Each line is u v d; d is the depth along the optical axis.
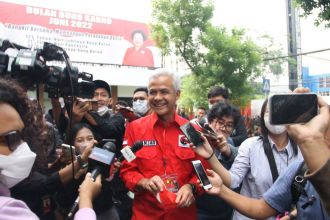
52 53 1.88
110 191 2.75
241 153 2.61
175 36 13.11
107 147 1.94
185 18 13.17
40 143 1.59
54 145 2.47
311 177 0.98
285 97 1.06
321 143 0.99
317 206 1.51
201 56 13.42
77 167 1.96
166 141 2.45
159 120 2.50
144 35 13.31
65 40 11.57
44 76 1.85
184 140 2.45
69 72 1.88
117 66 12.96
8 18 10.43
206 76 13.02
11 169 1.18
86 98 2.33
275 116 1.04
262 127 2.55
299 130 1.01
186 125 2.12
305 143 0.99
